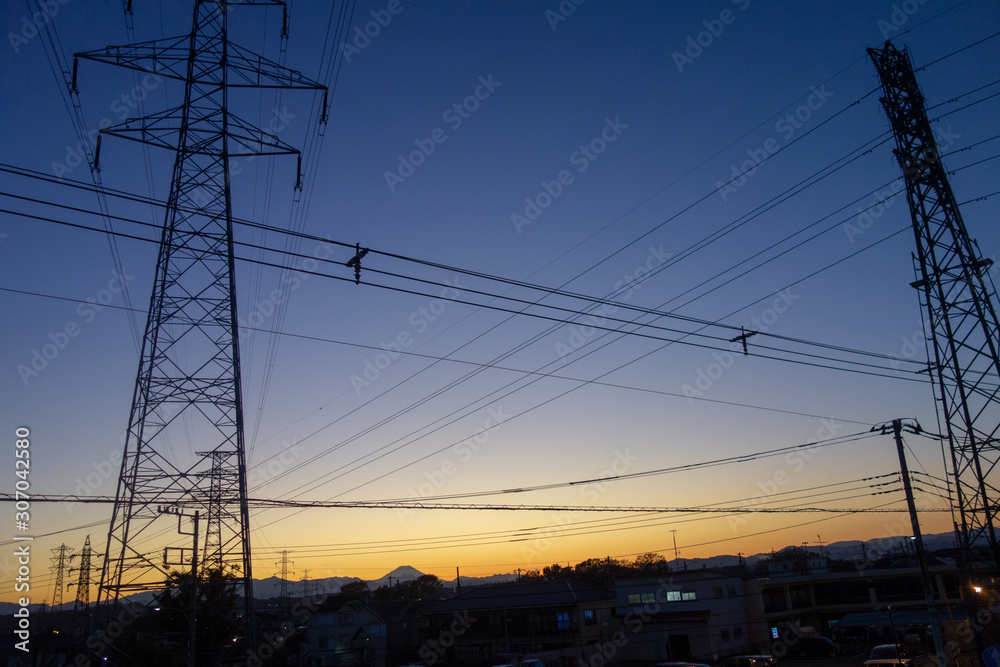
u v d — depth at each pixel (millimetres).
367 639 64875
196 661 32094
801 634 60688
